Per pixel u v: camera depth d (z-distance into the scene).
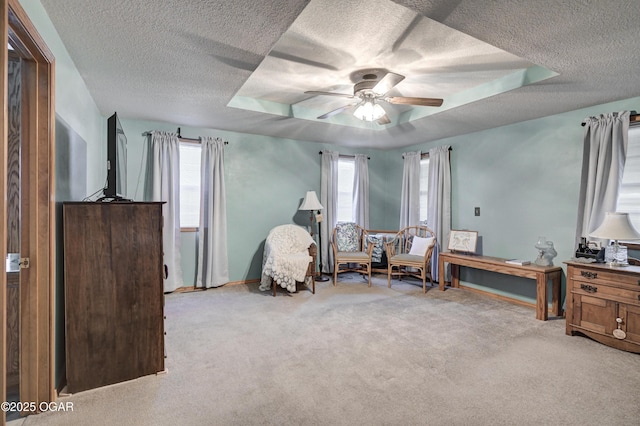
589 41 2.08
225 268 4.67
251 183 4.96
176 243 4.37
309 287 4.66
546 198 3.78
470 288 4.58
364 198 5.87
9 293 2.03
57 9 1.78
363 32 2.33
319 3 1.99
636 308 2.58
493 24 1.91
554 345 2.75
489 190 4.39
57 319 2.02
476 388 2.09
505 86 3.03
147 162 4.28
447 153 4.91
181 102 3.42
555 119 3.70
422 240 4.89
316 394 2.01
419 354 2.56
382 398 1.97
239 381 2.17
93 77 2.72
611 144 3.19
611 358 2.52
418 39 2.42
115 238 2.15
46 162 1.85
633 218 3.15
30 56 1.75
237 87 2.98
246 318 3.38
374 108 3.13
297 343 2.76
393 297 4.20
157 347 2.26
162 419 1.78
